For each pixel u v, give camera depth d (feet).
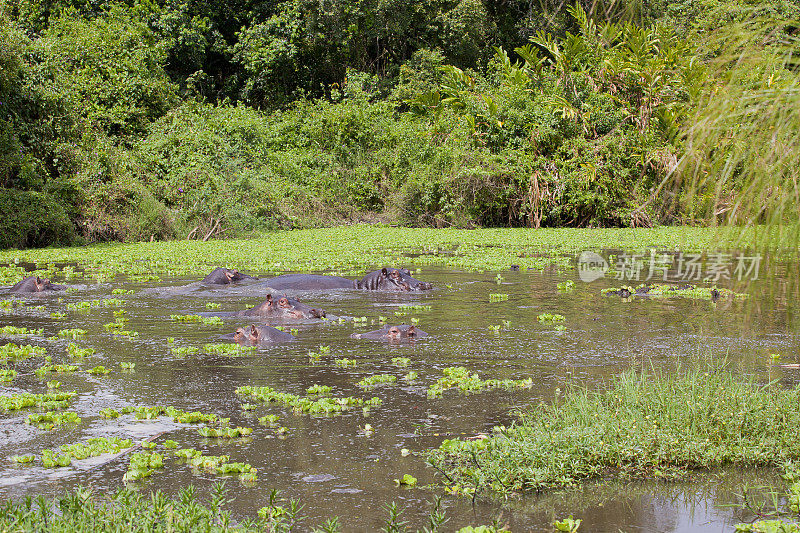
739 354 29.76
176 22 142.41
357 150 126.72
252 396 24.56
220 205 100.63
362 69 159.63
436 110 126.00
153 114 123.54
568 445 18.38
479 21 150.30
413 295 47.44
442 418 21.95
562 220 115.96
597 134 115.55
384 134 127.65
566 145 113.39
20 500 16.07
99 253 75.61
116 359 29.89
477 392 24.77
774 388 23.29
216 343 32.81
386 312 40.96
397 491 16.96
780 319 37.93
